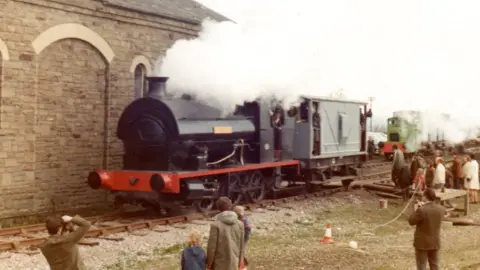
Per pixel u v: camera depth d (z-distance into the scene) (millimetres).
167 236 11859
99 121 16359
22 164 14148
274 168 16719
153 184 12969
